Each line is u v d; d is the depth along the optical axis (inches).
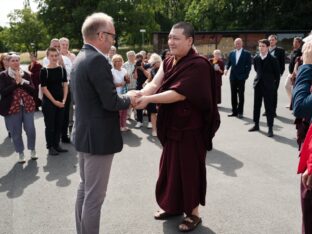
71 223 148.6
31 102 229.5
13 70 222.1
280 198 168.2
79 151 117.7
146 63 372.5
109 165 120.6
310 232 100.4
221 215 152.4
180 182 141.9
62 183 193.2
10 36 2053.4
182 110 134.6
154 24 1657.2
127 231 141.6
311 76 94.0
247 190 177.6
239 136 284.0
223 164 217.2
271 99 278.2
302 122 104.6
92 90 112.4
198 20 1699.1
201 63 129.3
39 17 1637.6
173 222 148.0
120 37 1720.0
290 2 1568.7
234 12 1646.2
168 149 143.2
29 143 233.8
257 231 139.6
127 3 1574.8
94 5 1585.9
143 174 203.0
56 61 236.5
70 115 306.2
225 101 466.9
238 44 349.4
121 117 309.1
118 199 170.1
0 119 388.2
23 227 146.1
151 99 126.4
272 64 278.4
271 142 265.1
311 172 85.4
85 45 115.3
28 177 203.5
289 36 1196.5
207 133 139.8
